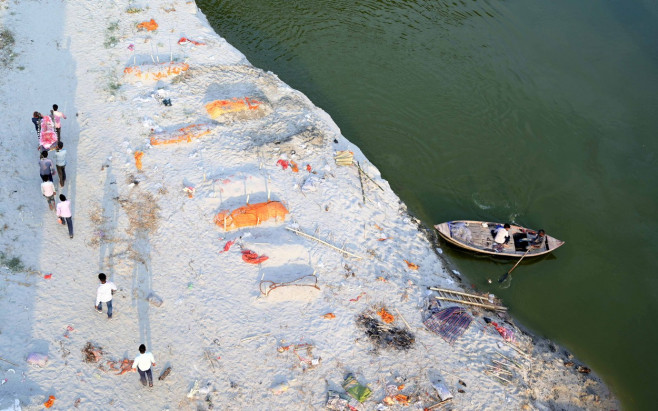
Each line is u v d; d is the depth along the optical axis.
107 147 20.95
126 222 18.48
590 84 30.25
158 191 19.66
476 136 26.36
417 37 31.81
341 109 26.66
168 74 24.64
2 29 25.20
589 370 18.02
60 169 18.70
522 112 27.98
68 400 13.77
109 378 14.47
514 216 23.05
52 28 26.00
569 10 35.69
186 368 15.09
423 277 19.45
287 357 15.74
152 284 16.94
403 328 17.20
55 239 17.48
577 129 27.47
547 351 18.30
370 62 29.64
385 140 25.45
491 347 17.39
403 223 21.45
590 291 20.62
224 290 17.11
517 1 35.97
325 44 30.47
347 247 19.41
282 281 17.50
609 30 34.31
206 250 18.14
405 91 28.19
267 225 19.33
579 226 22.97
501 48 31.83
